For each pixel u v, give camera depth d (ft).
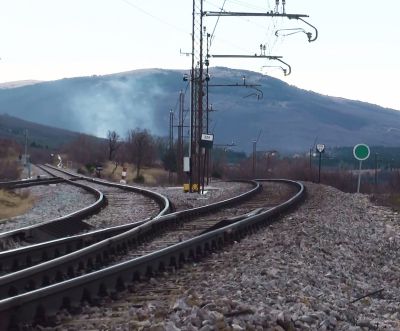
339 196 107.34
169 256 40.63
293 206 85.56
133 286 34.19
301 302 29.94
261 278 34.68
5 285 31.42
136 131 381.19
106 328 25.31
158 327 23.09
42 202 113.70
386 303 35.83
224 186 164.76
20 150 453.99
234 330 23.38
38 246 45.21
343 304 32.45
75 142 503.61
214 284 33.76
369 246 59.00
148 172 331.16
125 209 92.17
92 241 52.85
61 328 25.95
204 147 137.90
